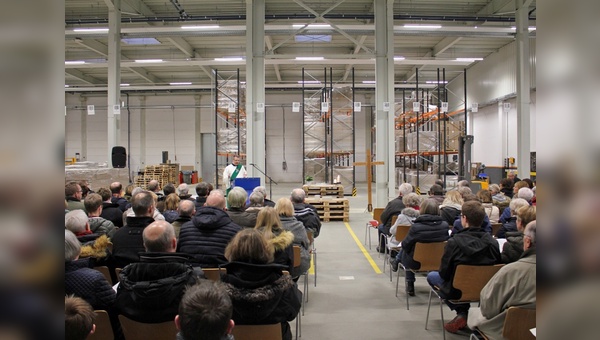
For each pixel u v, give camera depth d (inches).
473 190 526.0
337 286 200.5
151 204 135.6
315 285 201.9
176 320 57.2
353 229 355.9
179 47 565.0
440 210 209.0
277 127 896.3
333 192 434.9
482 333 99.6
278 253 122.6
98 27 432.8
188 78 806.5
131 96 903.7
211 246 127.9
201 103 901.2
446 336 142.2
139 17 466.0
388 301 178.7
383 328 149.9
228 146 539.2
